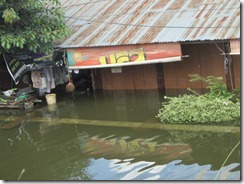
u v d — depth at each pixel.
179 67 13.37
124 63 12.62
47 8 14.59
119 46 12.51
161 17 13.11
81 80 16.12
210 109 10.23
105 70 14.92
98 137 10.32
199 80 13.00
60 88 16.38
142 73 14.16
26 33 13.12
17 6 13.06
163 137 9.66
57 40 13.73
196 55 12.96
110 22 13.96
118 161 8.70
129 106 12.73
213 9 12.54
